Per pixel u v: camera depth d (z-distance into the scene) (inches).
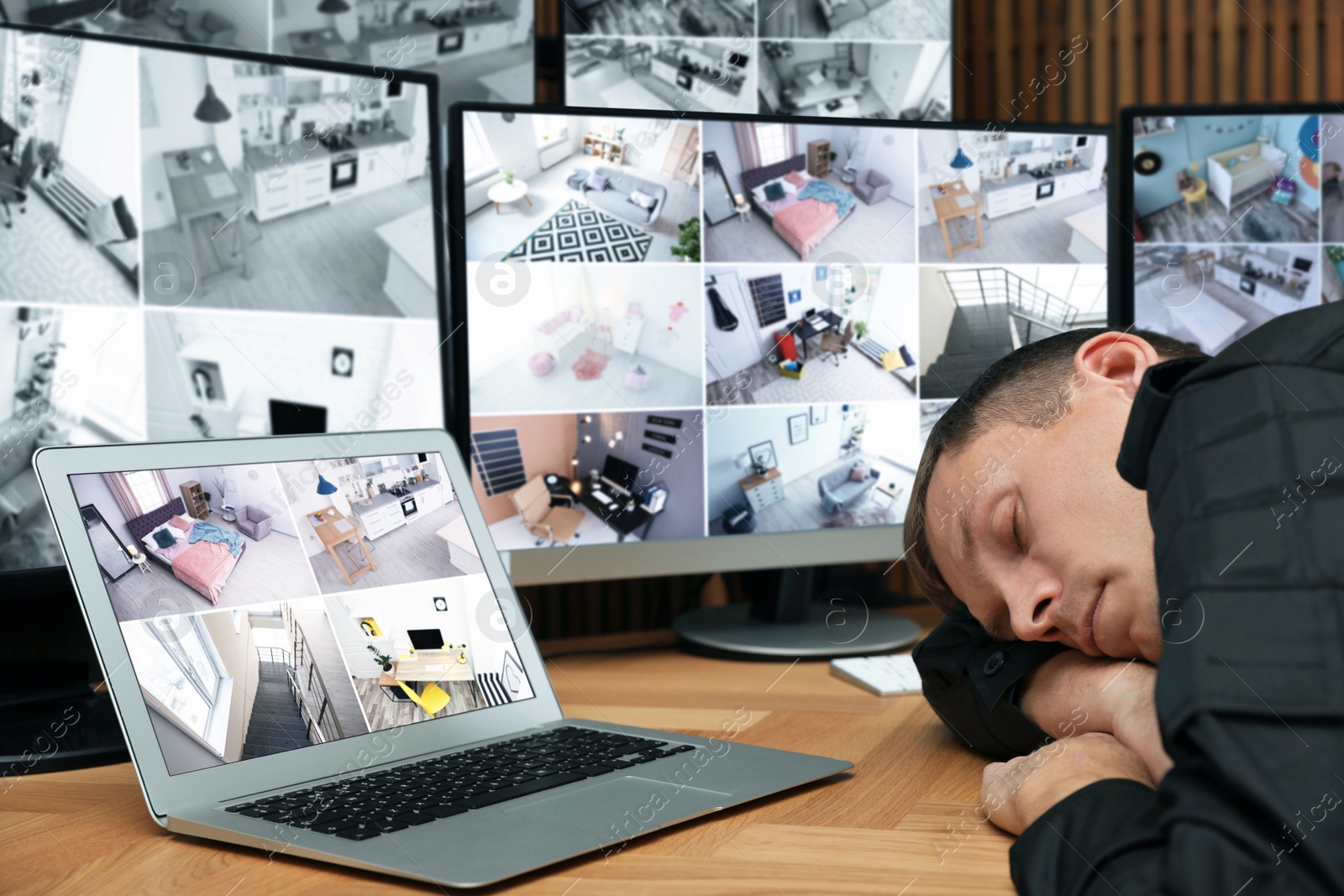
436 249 35.2
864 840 16.5
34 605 26.9
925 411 37.2
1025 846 13.9
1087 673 19.1
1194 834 11.3
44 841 17.3
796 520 36.2
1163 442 15.7
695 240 35.4
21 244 28.8
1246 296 38.4
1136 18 61.1
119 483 19.7
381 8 42.5
